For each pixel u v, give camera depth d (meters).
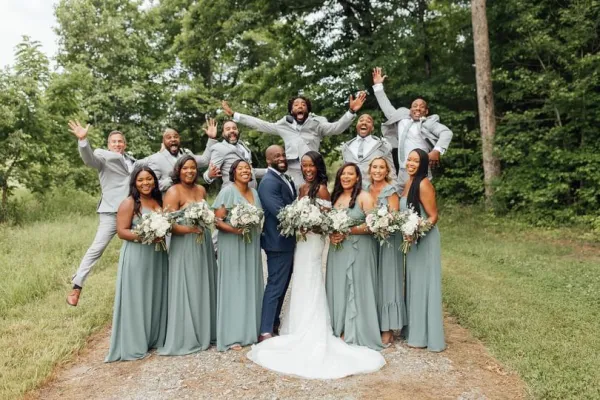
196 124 25.41
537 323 5.21
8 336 4.98
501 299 6.07
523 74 11.36
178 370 4.24
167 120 24.30
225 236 4.72
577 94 10.30
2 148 12.48
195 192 4.86
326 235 4.63
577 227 10.41
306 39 15.97
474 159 13.43
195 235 4.60
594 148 10.78
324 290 4.79
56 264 7.54
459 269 7.69
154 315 4.71
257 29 16.92
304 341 4.56
